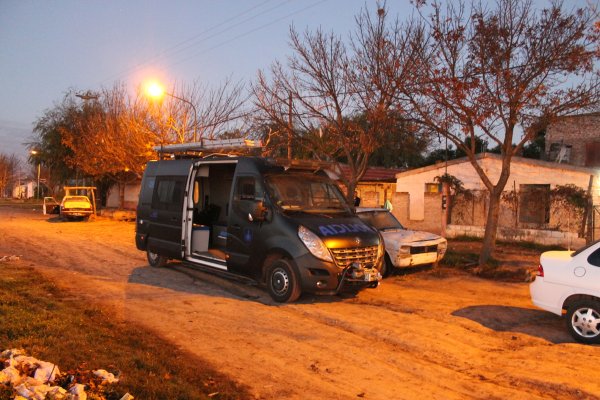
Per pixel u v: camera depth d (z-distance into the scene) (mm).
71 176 39875
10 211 41188
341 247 8461
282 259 8695
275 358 6055
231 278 10773
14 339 5758
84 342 5922
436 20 11852
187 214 10883
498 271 11758
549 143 27641
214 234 11719
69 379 4703
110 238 19469
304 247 8391
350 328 7328
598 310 6629
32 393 4098
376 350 6402
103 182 39188
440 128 12258
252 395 5000
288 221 8711
